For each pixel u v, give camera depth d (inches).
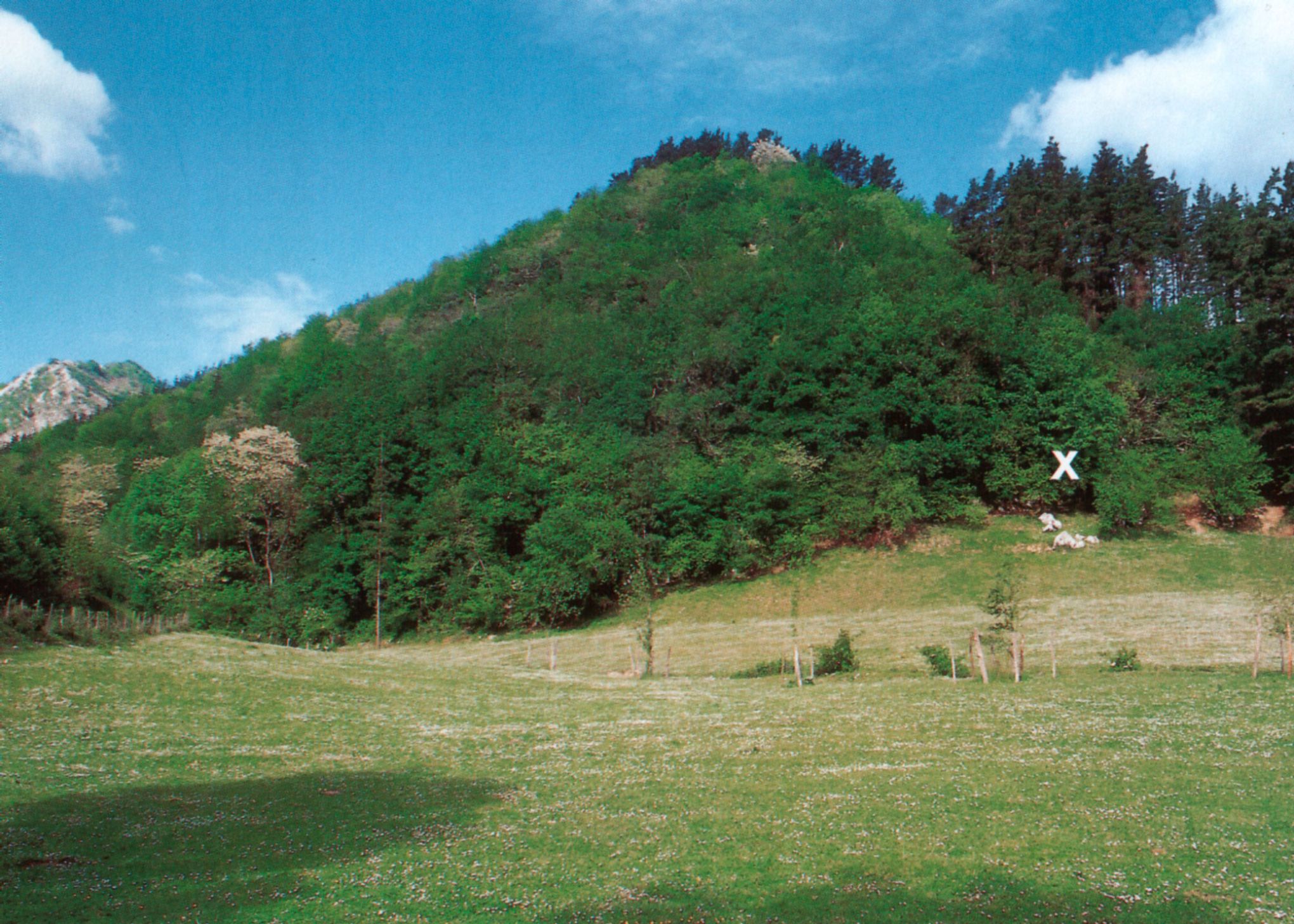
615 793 792.3
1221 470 2938.0
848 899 496.1
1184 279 4084.6
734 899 505.7
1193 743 862.5
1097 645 1802.4
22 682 1433.3
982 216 4677.7
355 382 4655.5
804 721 1137.4
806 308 3927.2
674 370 3873.0
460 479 3575.3
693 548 3043.8
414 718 1305.4
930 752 890.1
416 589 3211.1
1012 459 3294.8
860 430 3408.0
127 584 2960.1
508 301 5698.8
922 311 3481.8
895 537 3097.9
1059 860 542.9
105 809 756.0
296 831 684.1
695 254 5305.1
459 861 596.1
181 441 5561.0
